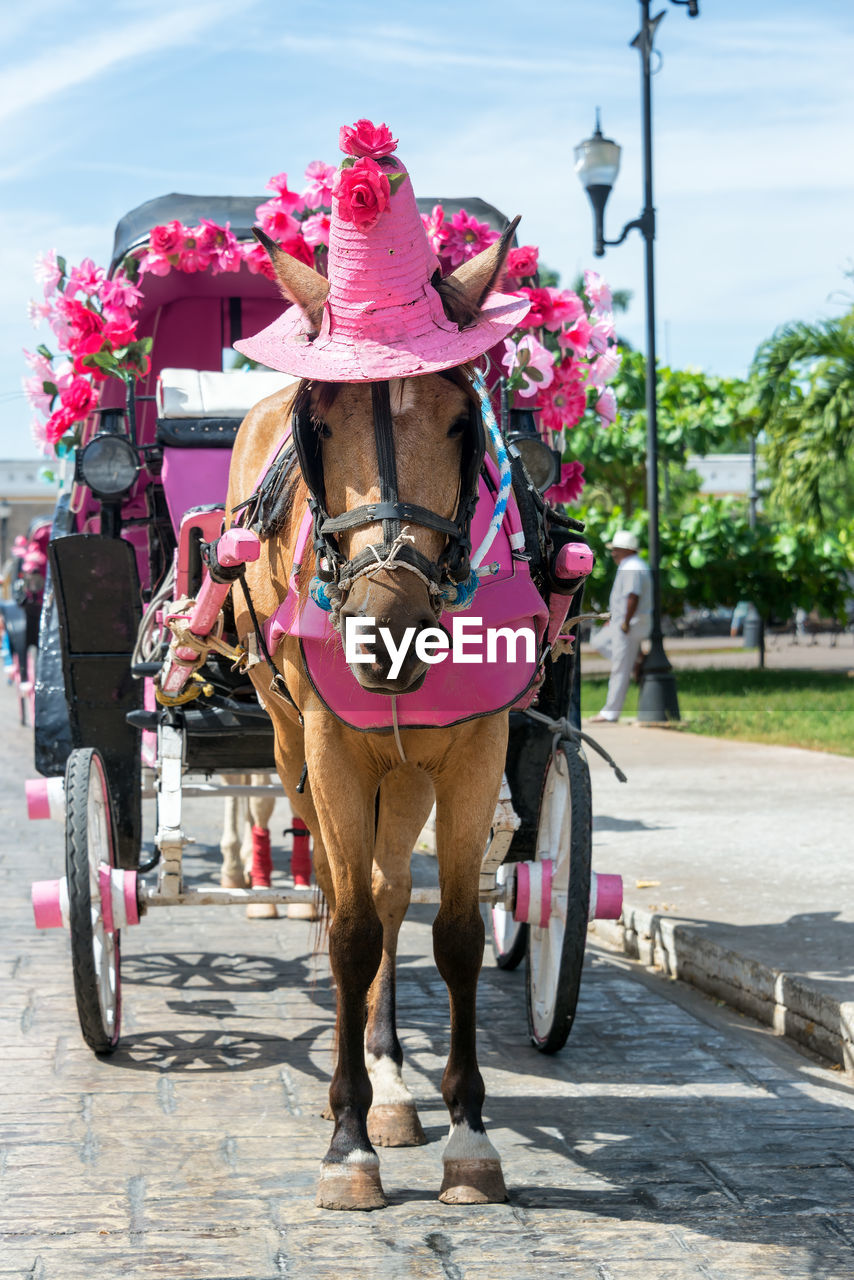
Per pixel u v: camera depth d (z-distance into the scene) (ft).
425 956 20.70
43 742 19.36
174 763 15.62
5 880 25.50
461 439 10.58
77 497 19.97
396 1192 11.83
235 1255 10.56
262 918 23.12
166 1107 13.93
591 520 64.90
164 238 17.76
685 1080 14.83
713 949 18.51
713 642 131.13
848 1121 13.53
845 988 16.08
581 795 15.30
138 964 19.98
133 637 16.71
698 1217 11.25
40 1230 11.00
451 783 11.91
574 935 14.89
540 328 16.49
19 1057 15.47
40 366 17.88
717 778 35.40
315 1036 16.46
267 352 10.82
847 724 47.14
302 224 16.49
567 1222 11.16
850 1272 10.28
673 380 71.05
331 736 11.61
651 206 51.19
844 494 71.72
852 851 25.40
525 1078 14.92
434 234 16.65
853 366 59.16
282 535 12.14
